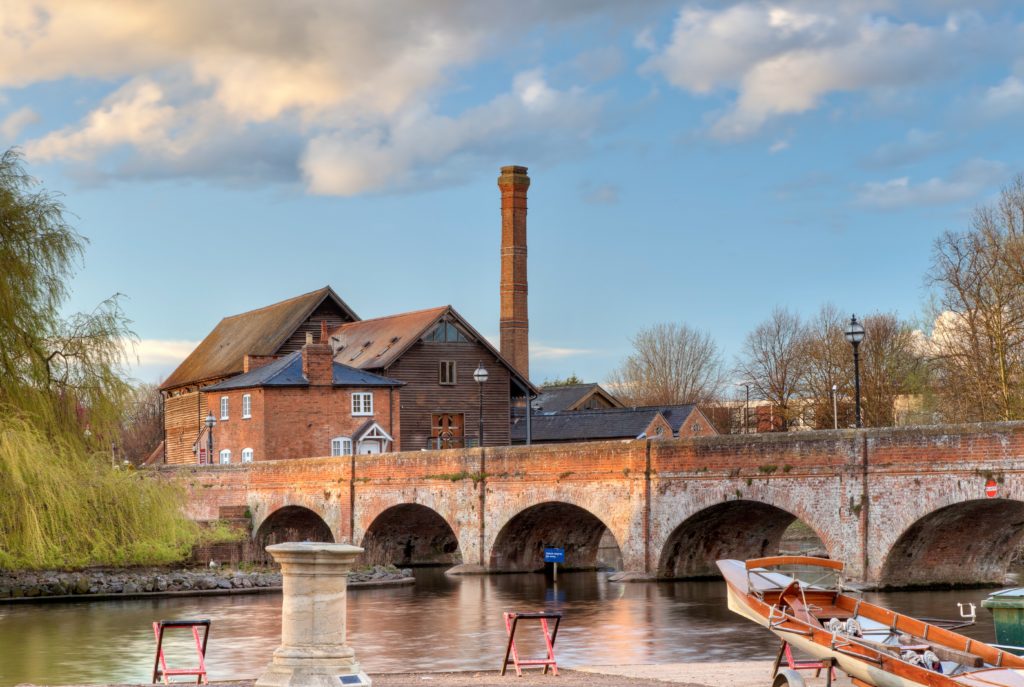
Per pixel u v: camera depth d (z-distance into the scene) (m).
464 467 48.44
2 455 36.53
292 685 15.53
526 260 87.75
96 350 40.41
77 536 39.44
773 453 37.12
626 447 41.84
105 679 23.94
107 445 41.53
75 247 39.97
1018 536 35.81
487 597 39.50
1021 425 30.89
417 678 21.83
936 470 32.91
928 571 35.38
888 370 85.38
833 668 20.70
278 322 83.06
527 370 87.06
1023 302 51.38
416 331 75.00
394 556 56.31
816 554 53.03
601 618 32.62
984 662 18.14
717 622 31.33
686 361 114.81
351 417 70.88
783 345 97.69
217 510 62.62
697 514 39.59
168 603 40.38
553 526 48.34
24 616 36.25
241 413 71.56
